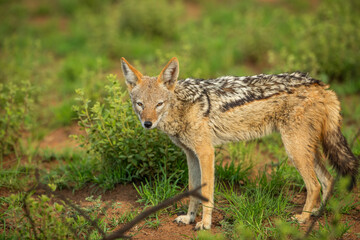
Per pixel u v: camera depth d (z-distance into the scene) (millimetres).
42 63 20859
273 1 31172
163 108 8516
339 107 8742
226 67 19625
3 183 9992
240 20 25297
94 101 13289
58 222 6793
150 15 25172
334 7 20391
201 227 8133
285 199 8789
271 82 8742
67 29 27438
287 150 8633
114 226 8266
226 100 8633
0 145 11695
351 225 7656
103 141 9633
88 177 10344
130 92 9008
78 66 19719
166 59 13359
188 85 8742
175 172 9648
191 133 8500
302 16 24484
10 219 8352
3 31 25469
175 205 9062
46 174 10570
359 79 16953
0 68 17156
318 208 8727
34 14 30312
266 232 7742
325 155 8805
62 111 15164
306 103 8469
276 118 8664
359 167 8594
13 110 12422
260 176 10062
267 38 21047
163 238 7875
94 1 31031
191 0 32969
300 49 17781
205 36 22531
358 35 17500
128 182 10188
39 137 13836
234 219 8375
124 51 22203
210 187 8289
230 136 8875
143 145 9531
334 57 17016
